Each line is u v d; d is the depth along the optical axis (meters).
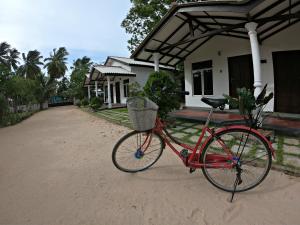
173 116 7.20
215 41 8.72
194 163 2.74
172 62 10.20
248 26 4.93
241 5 4.63
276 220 2.04
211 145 2.70
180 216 2.19
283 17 4.57
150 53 8.14
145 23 15.38
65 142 6.05
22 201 2.69
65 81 41.28
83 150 5.00
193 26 6.57
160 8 14.08
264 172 2.60
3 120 12.45
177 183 2.91
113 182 3.08
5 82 13.98
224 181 2.80
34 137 7.39
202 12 5.42
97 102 16.34
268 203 2.32
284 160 3.32
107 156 4.39
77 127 9.04
